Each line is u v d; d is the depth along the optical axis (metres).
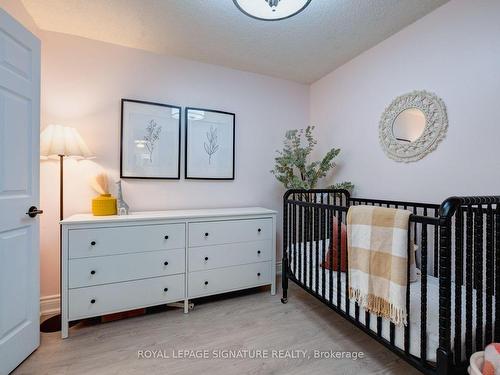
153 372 1.43
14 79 1.44
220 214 2.24
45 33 2.08
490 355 0.99
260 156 2.94
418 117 1.97
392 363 1.50
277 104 3.03
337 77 2.79
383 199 2.27
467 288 1.11
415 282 1.63
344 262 1.78
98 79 2.24
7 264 1.41
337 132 2.80
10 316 1.43
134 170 2.36
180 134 2.54
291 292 2.53
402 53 2.10
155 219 2.00
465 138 1.69
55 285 2.13
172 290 2.06
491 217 1.14
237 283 2.31
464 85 1.70
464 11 1.69
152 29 2.09
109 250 1.86
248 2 1.58
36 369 1.45
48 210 2.10
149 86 2.42
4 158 1.39
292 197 2.62
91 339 1.73
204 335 1.78
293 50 2.42
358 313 1.48
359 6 1.81
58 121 2.12
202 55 2.50
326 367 1.47
